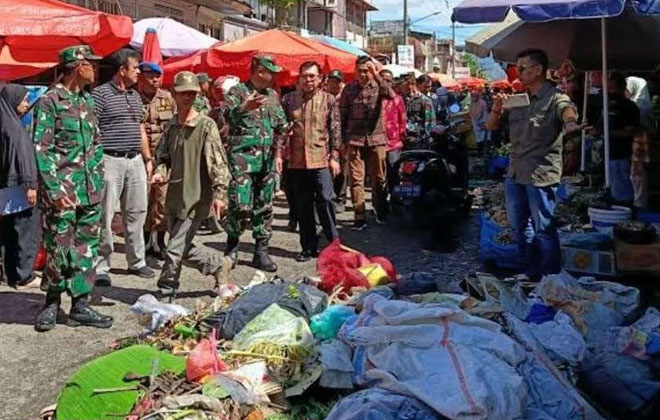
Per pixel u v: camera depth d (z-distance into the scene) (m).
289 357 4.16
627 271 6.47
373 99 9.55
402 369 3.74
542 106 6.02
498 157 14.98
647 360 4.31
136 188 7.05
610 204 7.69
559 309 4.99
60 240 5.54
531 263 6.31
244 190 7.18
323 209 7.97
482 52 10.29
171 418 3.59
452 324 3.94
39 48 8.23
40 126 5.38
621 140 8.84
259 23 29.06
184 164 6.03
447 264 7.90
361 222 9.79
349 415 3.44
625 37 9.88
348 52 12.91
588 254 6.60
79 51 5.54
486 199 10.10
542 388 3.79
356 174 9.66
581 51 10.12
